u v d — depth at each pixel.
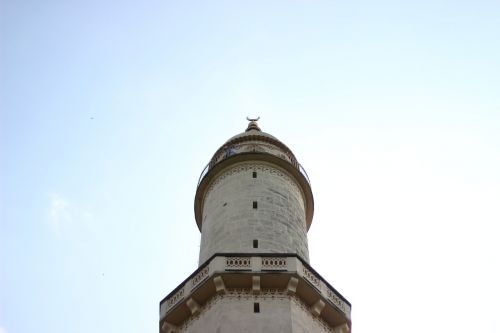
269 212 46.44
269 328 37.62
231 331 37.41
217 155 53.56
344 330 41.34
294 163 52.81
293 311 38.97
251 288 39.97
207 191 51.75
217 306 39.22
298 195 50.78
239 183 49.16
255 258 40.91
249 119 61.44
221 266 40.47
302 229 47.44
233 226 45.34
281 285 40.12
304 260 43.03
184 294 41.50
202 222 49.69
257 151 51.41
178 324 41.56
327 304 40.88
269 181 49.41
